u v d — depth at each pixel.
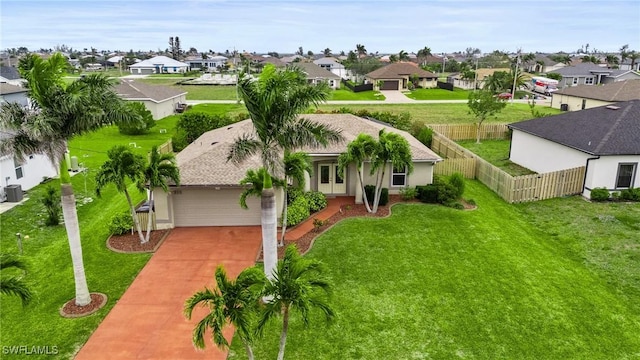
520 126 31.59
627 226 20.30
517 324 13.14
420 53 165.75
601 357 11.77
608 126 25.47
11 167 24.42
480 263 16.75
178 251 18.19
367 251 17.73
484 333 12.77
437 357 11.84
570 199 24.28
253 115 12.52
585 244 18.55
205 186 19.56
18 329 13.17
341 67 129.75
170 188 19.55
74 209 13.59
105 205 24.03
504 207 23.33
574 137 26.02
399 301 14.35
